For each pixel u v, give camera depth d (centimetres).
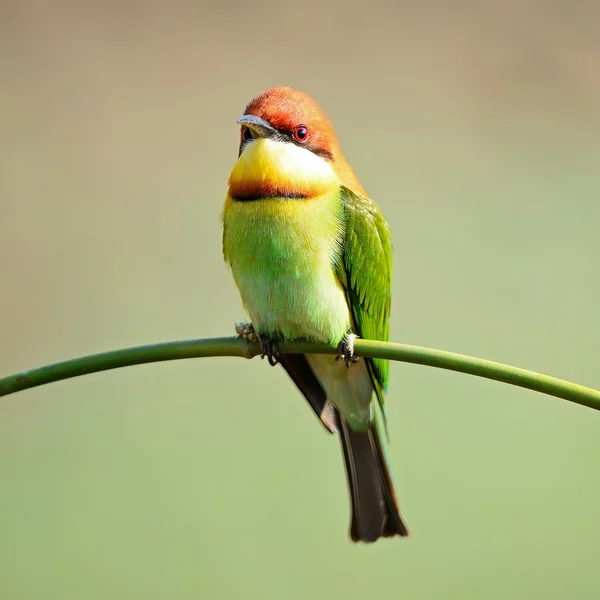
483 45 1266
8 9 1227
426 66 1256
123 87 1219
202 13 1271
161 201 1130
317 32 1280
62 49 1226
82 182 1141
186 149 1190
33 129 1169
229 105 1223
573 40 1266
